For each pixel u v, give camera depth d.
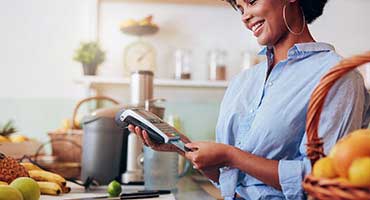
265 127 0.92
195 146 0.91
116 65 2.20
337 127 0.84
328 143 0.82
